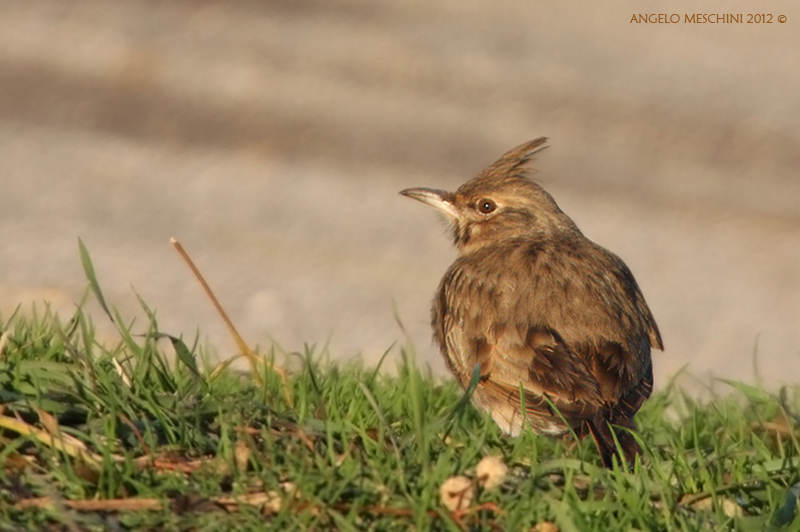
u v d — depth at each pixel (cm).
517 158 981
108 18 3031
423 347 1562
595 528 607
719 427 848
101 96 2677
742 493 694
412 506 597
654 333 880
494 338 816
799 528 629
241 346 804
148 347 734
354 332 1611
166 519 578
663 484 664
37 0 3091
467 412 835
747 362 1641
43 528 564
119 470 608
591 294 830
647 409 921
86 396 671
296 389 801
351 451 661
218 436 668
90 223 1992
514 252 875
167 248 1902
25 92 2655
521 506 612
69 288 1647
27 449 626
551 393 777
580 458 719
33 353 757
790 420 797
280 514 577
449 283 881
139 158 2392
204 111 2659
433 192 995
